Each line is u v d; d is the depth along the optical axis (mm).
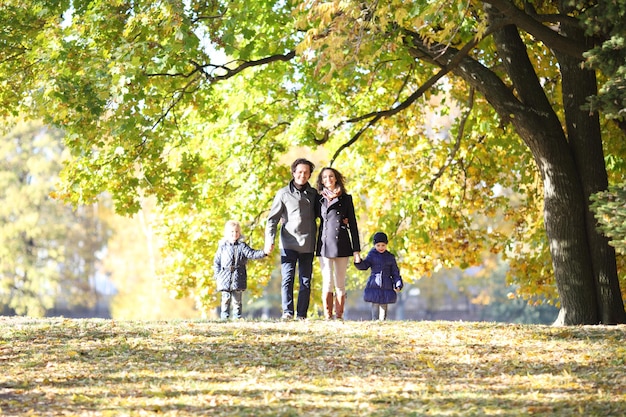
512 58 25828
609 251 24891
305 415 13602
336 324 21172
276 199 22359
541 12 26609
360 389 15320
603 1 18219
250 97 34219
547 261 35969
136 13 24938
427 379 16125
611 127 30938
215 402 14211
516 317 87938
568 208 24922
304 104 32281
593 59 18594
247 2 24797
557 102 32219
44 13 26516
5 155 97750
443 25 24531
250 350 18203
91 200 30078
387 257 23422
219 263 23828
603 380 15891
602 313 24750
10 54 28297
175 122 28672
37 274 94438
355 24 20922
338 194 22312
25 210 95062
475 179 35719
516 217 37531
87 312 114875
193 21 24641
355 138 31500
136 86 24484
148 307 87688
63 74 24938
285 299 22375
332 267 23172
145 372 16203
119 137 26031
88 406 13859
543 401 14508
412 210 32469
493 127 32281
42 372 16109
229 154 34469
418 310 117375
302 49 20156
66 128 26312
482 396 14859
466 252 36531
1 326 20531
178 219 38344
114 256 101125
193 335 19547
